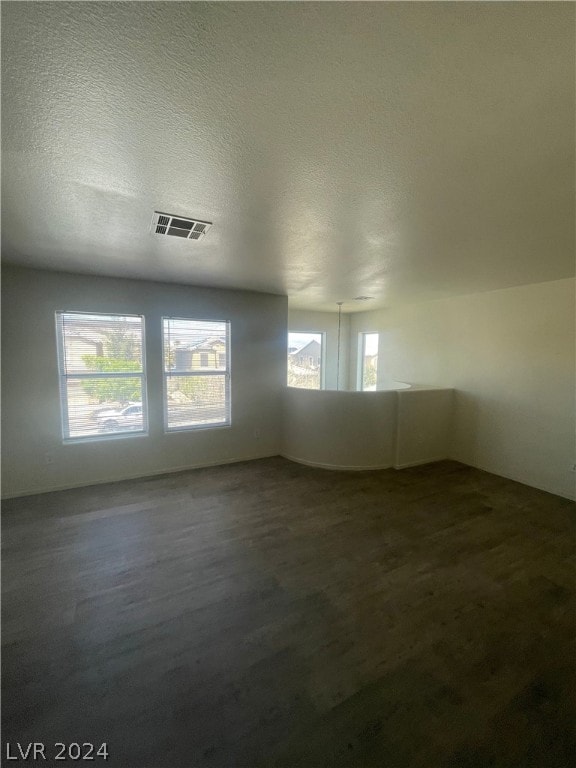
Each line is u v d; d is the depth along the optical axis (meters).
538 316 4.02
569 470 3.76
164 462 4.37
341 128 1.27
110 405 4.02
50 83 1.05
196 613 2.04
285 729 1.41
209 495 3.72
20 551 2.65
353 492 3.87
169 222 2.19
